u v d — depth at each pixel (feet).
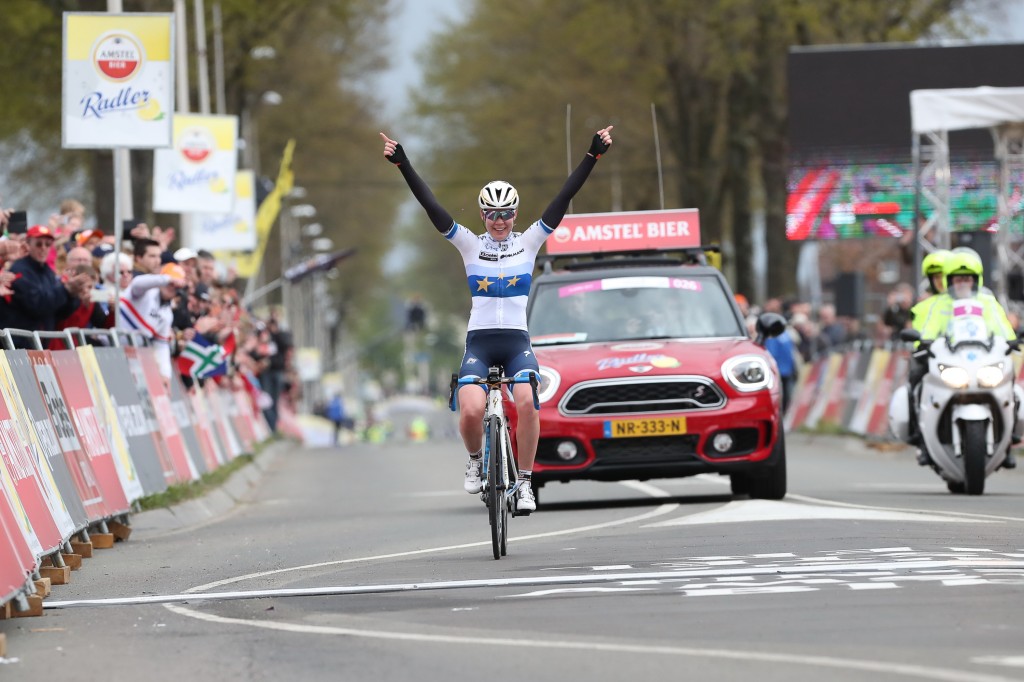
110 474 126.11
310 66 559.38
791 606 74.59
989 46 338.34
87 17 162.81
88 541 113.60
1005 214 262.47
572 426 128.98
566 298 143.64
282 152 579.07
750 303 425.69
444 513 140.46
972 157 315.99
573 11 449.89
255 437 296.92
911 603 74.28
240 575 97.45
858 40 399.03
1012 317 252.62
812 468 190.39
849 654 63.16
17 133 417.28
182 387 181.27
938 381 139.64
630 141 462.60
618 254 155.84
